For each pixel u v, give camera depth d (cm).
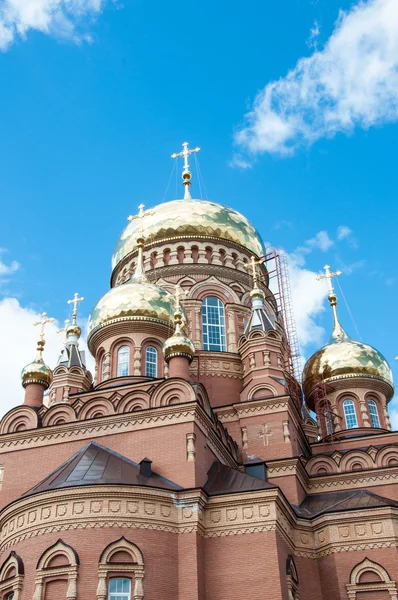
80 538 2688
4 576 2784
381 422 4550
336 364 4616
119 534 2711
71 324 4822
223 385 4219
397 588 3041
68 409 3478
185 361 3531
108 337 4078
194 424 3158
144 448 3158
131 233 5231
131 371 3912
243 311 4716
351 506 3322
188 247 4972
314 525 3325
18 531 2828
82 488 2775
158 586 2672
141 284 4244
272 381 3959
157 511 2820
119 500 2783
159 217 5138
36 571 2661
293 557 3194
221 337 4600
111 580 2641
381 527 3188
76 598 2561
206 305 4706
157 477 3023
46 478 3111
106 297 4206
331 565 3184
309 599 3144
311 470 3900
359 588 3084
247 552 2858
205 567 2856
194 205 5175
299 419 4138
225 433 3647
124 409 3362
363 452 3891
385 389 4647
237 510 2956
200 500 2912
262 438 3747
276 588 2753
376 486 3731
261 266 5275
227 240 5075
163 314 4109
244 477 3169
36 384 3850
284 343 4797
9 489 3288
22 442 3403
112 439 3244
